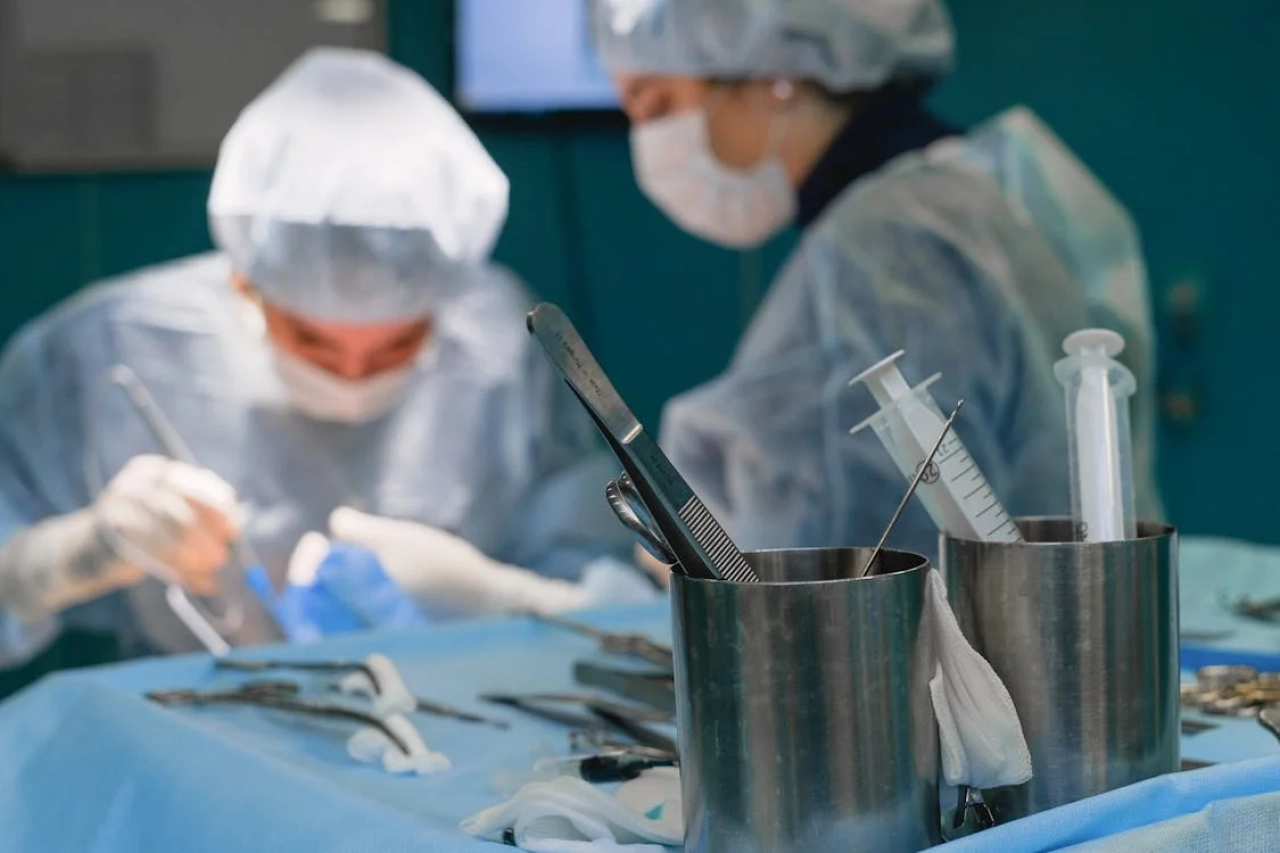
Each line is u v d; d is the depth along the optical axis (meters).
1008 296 1.79
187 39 2.27
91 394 2.20
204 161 2.29
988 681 0.54
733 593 0.51
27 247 2.20
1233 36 2.45
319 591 2.25
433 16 2.41
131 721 0.78
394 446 2.33
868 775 0.51
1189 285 2.51
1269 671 0.86
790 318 1.91
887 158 1.99
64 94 2.21
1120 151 2.54
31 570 2.12
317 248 2.12
